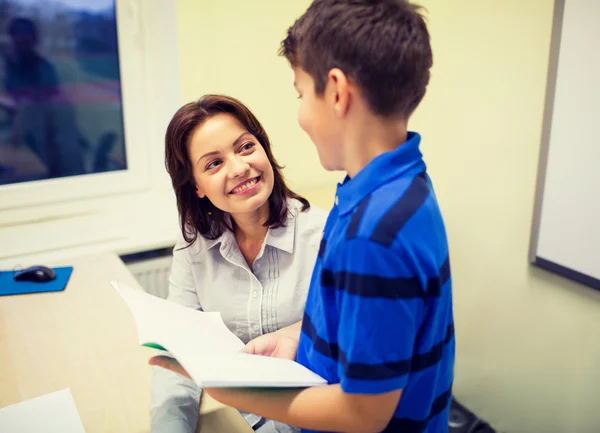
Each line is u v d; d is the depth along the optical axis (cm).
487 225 180
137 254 196
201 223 123
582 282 149
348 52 58
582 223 147
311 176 216
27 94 185
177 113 112
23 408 96
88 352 114
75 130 196
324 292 66
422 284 58
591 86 137
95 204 204
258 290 123
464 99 179
